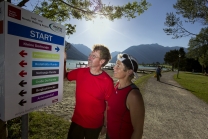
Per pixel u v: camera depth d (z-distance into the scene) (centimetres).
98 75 192
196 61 7131
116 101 158
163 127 445
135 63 160
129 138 154
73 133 205
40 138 296
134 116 142
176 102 789
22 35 134
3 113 126
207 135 410
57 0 328
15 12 126
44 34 159
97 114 197
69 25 348
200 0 705
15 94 133
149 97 862
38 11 332
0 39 121
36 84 155
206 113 627
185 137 390
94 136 202
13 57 128
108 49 197
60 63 189
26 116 153
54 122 371
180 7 771
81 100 196
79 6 356
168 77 2614
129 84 161
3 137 156
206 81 2206
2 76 124
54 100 183
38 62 154
